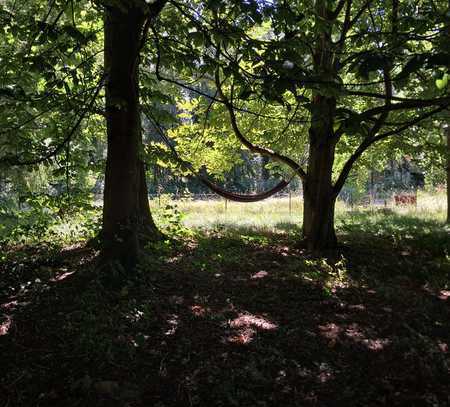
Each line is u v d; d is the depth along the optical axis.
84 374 4.30
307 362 4.80
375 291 7.25
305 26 5.80
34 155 7.17
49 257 8.11
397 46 4.20
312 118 4.05
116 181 6.65
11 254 8.33
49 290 6.23
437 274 8.41
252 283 7.34
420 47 6.30
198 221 14.99
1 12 5.96
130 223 6.75
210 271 7.81
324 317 6.08
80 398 3.93
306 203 10.73
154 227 10.14
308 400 4.08
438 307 6.62
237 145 12.79
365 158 13.98
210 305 6.20
